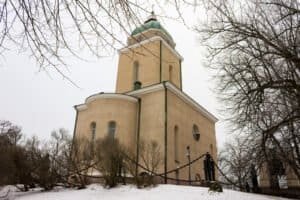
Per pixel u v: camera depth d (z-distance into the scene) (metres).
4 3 2.46
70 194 14.09
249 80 9.83
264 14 9.53
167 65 26.67
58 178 16.02
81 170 15.48
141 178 14.62
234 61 10.59
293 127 9.75
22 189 16.34
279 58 9.10
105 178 14.77
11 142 17.98
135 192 13.35
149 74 25.25
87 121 22.28
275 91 9.77
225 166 27.19
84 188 15.19
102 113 21.70
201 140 25.44
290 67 8.88
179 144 21.66
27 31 2.61
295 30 8.70
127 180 15.34
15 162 16.08
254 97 9.31
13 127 29.48
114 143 15.70
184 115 23.83
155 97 22.50
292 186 16.75
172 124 21.58
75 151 15.98
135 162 15.51
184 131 23.00
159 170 18.91
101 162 15.07
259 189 15.52
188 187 14.25
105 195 13.29
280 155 10.55
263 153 10.23
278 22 8.98
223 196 12.24
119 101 22.25
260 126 10.26
